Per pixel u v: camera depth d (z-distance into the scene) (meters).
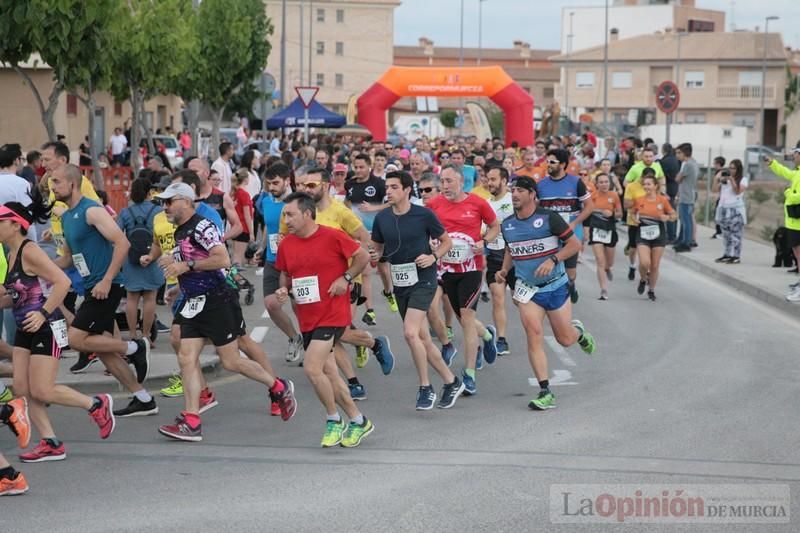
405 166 26.67
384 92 46.66
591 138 43.16
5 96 37.78
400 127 88.50
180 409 11.32
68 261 11.09
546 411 11.00
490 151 35.50
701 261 24.92
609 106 98.19
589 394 11.81
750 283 20.95
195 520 7.61
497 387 12.27
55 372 9.27
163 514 7.75
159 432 10.16
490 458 9.22
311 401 11.65
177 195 9.84
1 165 13.24
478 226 11.98
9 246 9.14
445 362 12.52
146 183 13.36
